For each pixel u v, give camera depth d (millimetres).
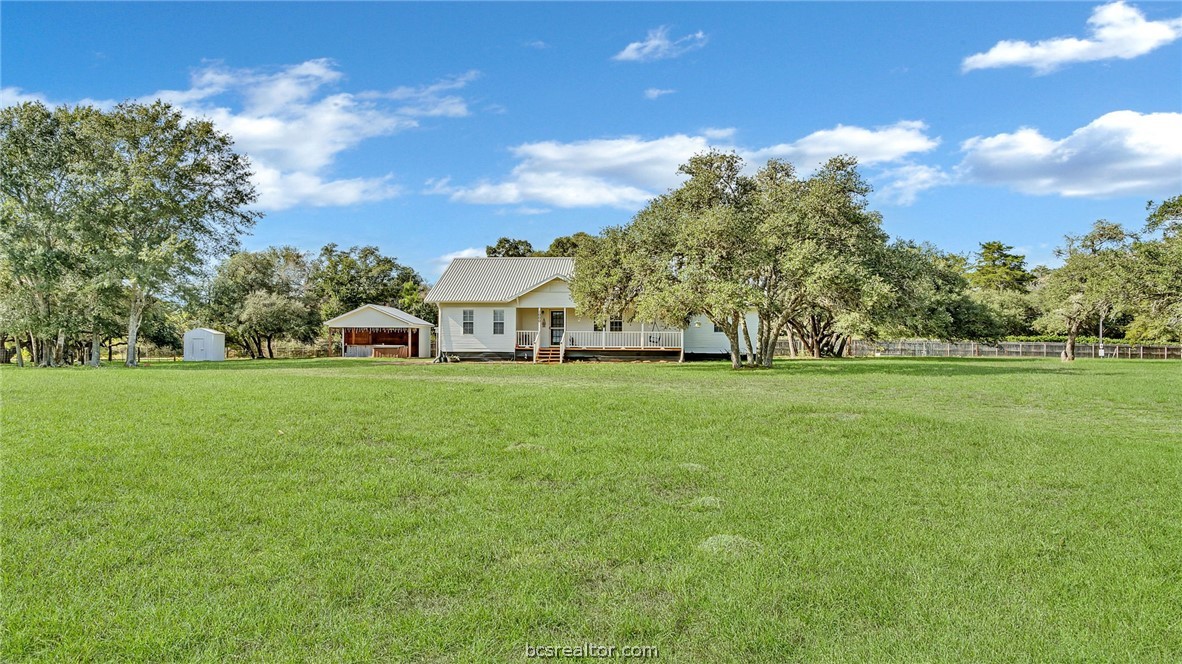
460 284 34250
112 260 28578
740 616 3533
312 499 5629
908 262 24672
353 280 60062
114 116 30516
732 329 24875
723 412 10859
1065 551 4523
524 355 33031
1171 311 28203
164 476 6340
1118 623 3453
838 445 8141
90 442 7855
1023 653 3172
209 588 3863
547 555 4391
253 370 24000
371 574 4055
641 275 24453
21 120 28219
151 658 3135
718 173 25734
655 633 3371
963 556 4387
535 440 8336
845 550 4488
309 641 3281
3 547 4434
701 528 4945
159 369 25109
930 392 15648
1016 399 14266
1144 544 4660
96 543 4535
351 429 8930
